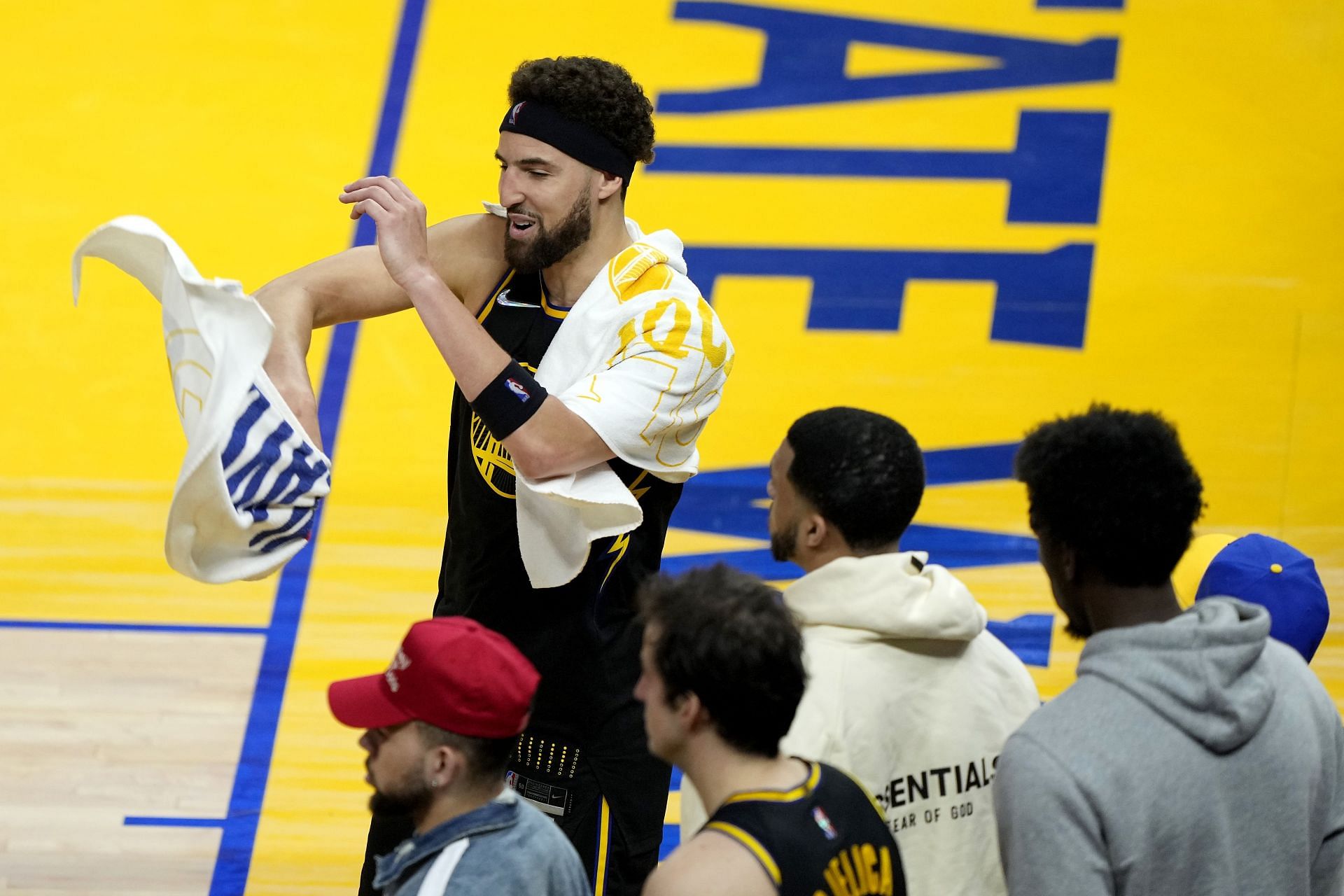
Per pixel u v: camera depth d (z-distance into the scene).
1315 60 16.67
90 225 15.64
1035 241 15.19
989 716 5.70
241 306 6.12
